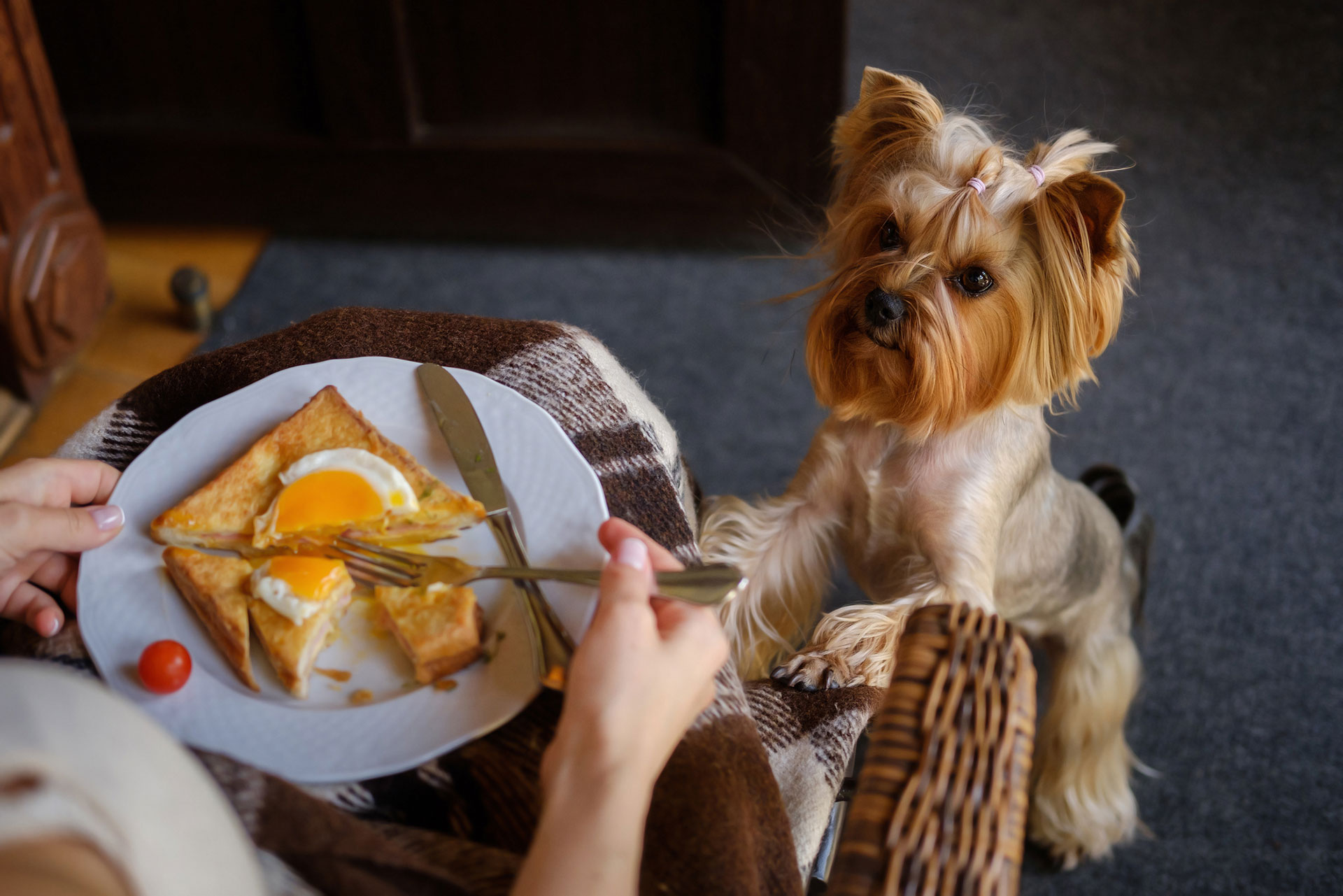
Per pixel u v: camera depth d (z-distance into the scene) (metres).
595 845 0.59
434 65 2.61
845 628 1.36
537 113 2.69
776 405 2.49
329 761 0.72
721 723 0.80
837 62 2.47
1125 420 2.44
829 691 1.06
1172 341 2.59
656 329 2.65
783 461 2.38
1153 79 3.23
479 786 0.77
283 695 0.78
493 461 0.89
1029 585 1.65
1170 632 2.10
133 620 0.81
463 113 2.70
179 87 2.68
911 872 0.62
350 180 2.79
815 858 1.00
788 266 2.76
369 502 0.86
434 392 0.94
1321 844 1.81
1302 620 2.11
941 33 3.41
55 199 2.27
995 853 0.64
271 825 0.66
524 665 0.77
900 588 1.53
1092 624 1.78
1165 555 2.21
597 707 0.64
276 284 2.76
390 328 1.06
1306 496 2.30
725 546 1.58
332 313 1.08
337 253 2.87
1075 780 1.80
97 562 0.84
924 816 0.64
